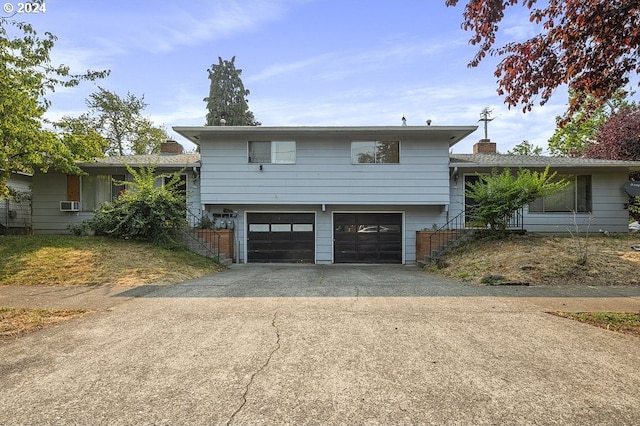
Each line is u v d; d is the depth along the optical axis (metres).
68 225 14.82
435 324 5.29
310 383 3.42
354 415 2.87
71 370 3.74
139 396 3.19
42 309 6.23
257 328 5.09
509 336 4.77
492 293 7.43
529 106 6.30
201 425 2.75
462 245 12.67
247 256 15.10
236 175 14.51
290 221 15.18
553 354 4.16
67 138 13.47
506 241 11.82
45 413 2.93
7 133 11.03
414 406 3.00
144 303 6.64
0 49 10.81
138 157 16.08
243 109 41.31
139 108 35.19
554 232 14.61
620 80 5.92
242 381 3.47
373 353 4.16
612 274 8.77
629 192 14.60
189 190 15.14
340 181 14.47
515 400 3.10
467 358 4.03
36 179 15.34
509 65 6.05
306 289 7.91
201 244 13.30
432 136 14.38
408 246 15.04
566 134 28.97
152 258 11.03
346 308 6.20
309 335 4.78
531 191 11.34
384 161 14.52
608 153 19.75
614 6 5.20
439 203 14.36
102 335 4.84
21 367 3.82
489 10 5.72
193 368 3.77
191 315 5.80
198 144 15.60
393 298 6.96
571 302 6.65
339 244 15.15
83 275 9.15
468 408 2.97
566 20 5.57
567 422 2.77
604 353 4.19
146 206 12.66
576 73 5.83
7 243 11.67
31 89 12.07
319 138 14.52
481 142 18.56
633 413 2.90
